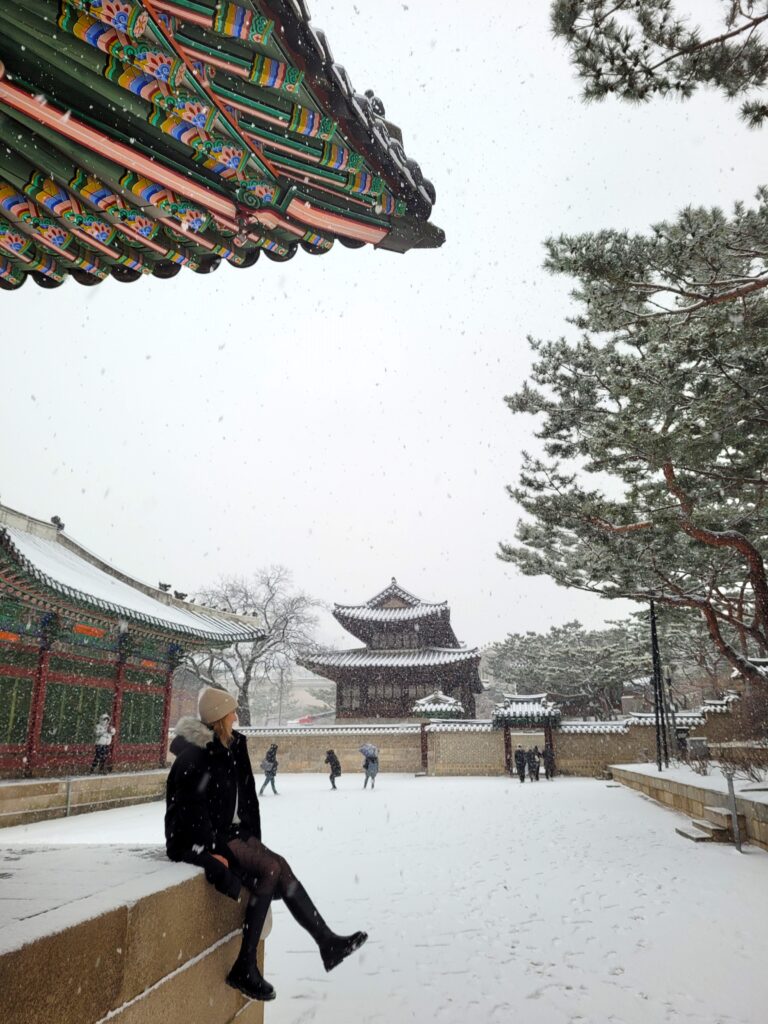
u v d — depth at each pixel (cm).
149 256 446
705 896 753
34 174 378
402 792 2498
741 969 510
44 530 2312
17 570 1467
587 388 1805
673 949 564
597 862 988
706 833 1174
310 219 409
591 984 486
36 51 315
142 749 2261
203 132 347
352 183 386
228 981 307
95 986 205
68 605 1720
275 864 336
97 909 216
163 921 254
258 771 3794
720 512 1852
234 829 338
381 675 4791
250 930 316
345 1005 449
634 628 4572
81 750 1934
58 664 1850
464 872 937
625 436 1410
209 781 326
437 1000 458
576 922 660
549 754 3406
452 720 3728
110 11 288
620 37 697
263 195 389
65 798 1664
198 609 2767
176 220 406
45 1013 178
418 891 815
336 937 341
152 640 2333
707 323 1221
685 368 1305
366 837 1298
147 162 366
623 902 738
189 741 334
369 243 434
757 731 2409
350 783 3083
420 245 436
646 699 5094
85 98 340
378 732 3809
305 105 338
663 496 1720
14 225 419
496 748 3591
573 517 1889
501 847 1154
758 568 1698
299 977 507
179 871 291
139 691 2270
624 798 2067
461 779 3331
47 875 280
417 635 5003
